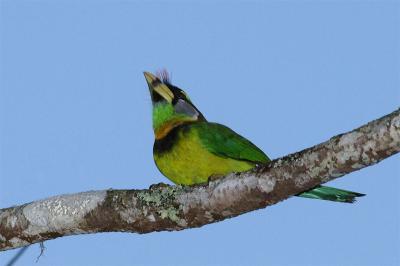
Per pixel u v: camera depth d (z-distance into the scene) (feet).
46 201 36.04
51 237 36.19
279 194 31.68
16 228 36.17
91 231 35.58
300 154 31.01
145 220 34.50
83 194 35.70
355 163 29.55
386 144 28.71
